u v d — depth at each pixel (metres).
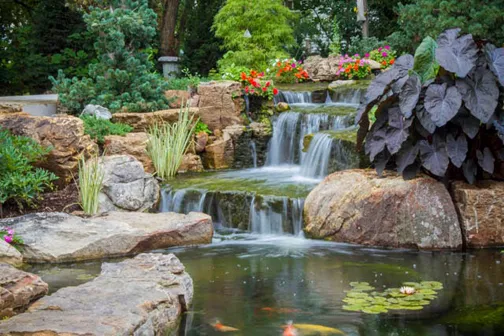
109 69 10.99
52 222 7.10
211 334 4.32
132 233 7.02
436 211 6.85
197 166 10.46
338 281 5.63
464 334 4.24
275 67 14.45
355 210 7.20
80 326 3.88
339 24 20.47
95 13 11.29
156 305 4.47
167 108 11.29
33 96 13.20
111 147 9.73
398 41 15.36
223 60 16.17
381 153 7.30
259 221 7.96
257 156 11.05
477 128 6.86
